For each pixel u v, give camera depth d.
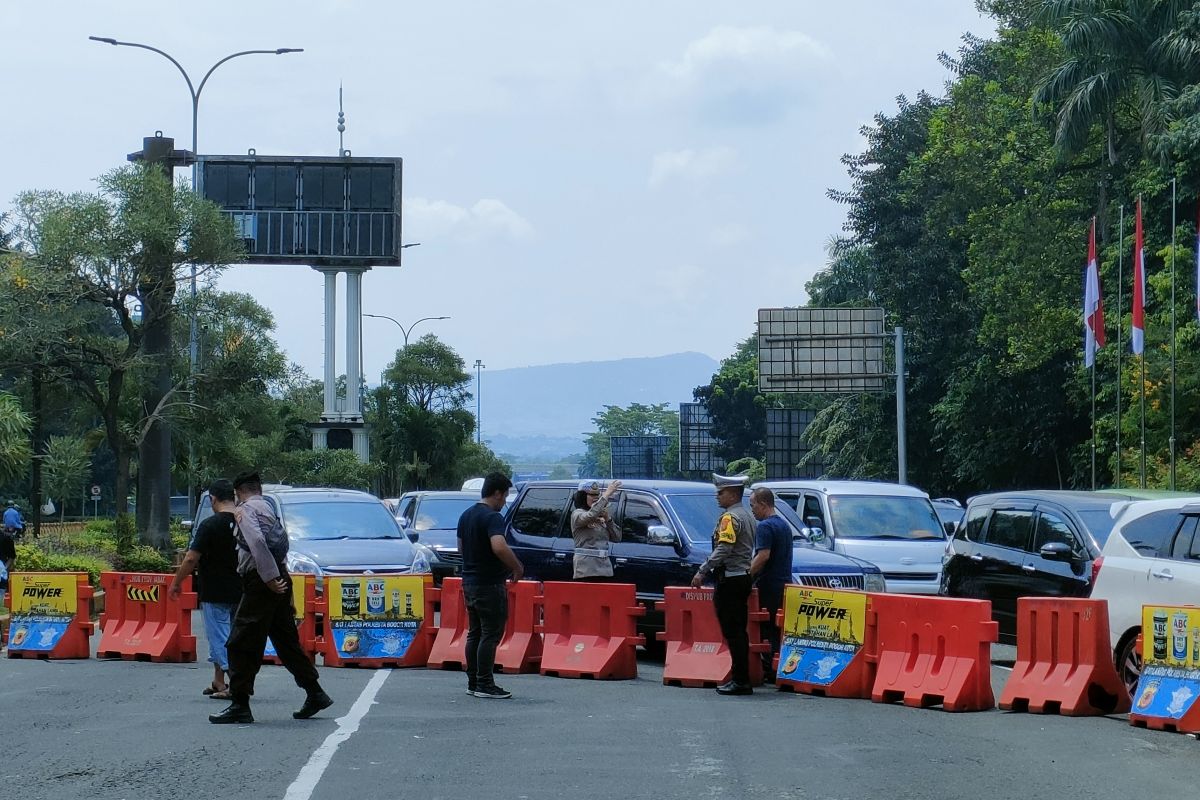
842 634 15.97
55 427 57.66
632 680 17.62
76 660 20.20
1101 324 41.84
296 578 19.69
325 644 19.33
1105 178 51.31
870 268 74.88
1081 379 50.69
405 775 10.87
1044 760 11.65
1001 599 19.72
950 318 62.09
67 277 36.53
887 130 66.81
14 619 20.88
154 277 37.53
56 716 14.10
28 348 35.88
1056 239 51.56
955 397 61.00
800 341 60.69
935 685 14.86
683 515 19.80
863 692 15.68
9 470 33.41
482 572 15.51
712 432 136.75
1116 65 45.56
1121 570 15.32
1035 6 50.50
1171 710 13.28
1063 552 17.83
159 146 38.66
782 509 21.45
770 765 11.34
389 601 19.33
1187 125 42.03
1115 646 15.31
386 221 59.50
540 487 21.86
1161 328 43.12
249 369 40.31
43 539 35.56
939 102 66.94
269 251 59.28
